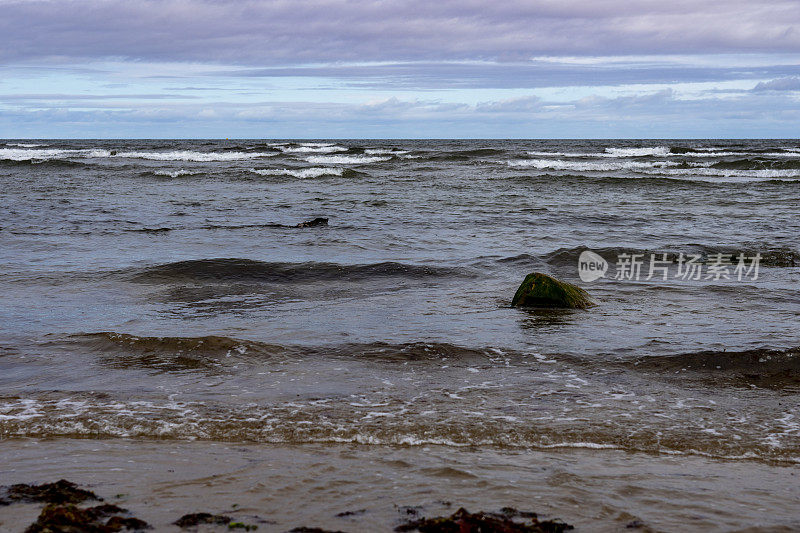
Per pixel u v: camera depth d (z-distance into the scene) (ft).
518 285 38.52
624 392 22.06
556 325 29.86
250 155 163.02
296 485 15.23
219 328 29.32
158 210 72.59
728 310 32.45
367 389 22.20
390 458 17.04
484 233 58.08
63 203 76.79
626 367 24.39
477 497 14.66
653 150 208.85
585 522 13.57
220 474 15.85
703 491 15.24
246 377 23.31
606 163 145.89
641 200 83.76
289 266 41.98
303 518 13.46
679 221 65.67
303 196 87.51
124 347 26.09
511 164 140.87
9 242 50.65
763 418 19.94
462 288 37.88
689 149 203.00
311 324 30.07
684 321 30.42
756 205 78.23
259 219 66.85
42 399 20.99
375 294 36.52
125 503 14.10
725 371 23.90
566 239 55.01
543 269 42.80
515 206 77.25
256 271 41.01
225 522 13.20
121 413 19.89
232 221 65.31
